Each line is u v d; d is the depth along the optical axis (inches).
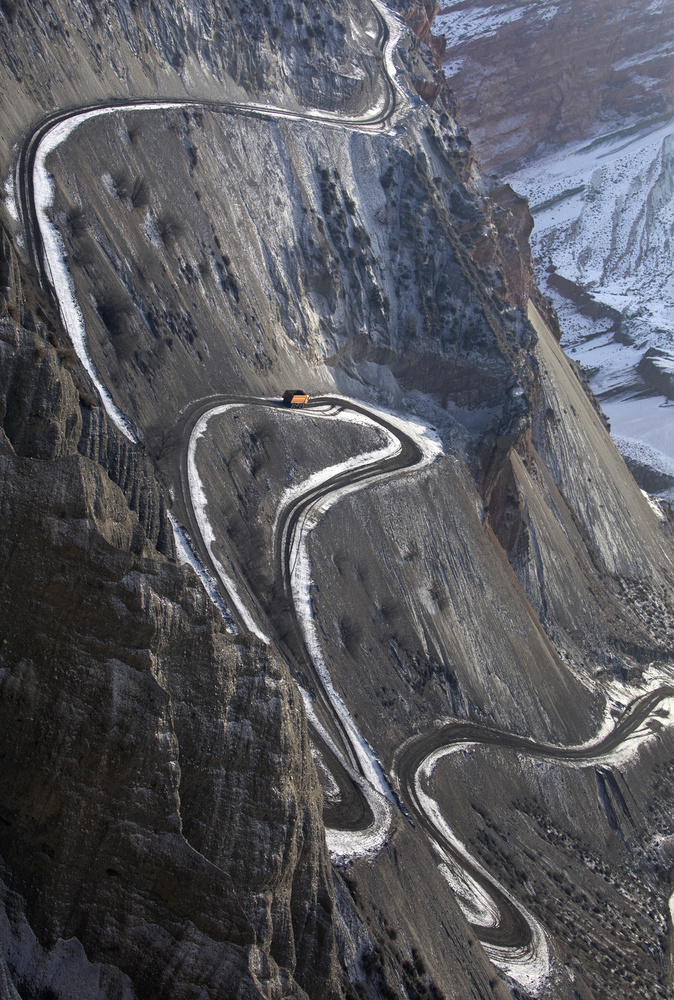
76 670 1036.5
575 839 2874.0
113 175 2544.3
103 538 1079.0
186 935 1063.0
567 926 2370.8
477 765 2605.8
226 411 2549.2
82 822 1027.9
